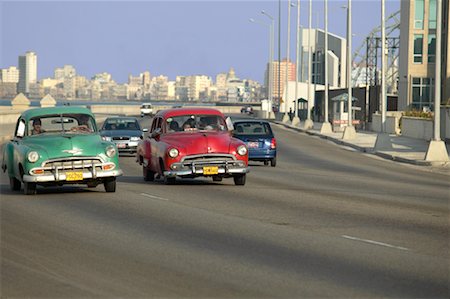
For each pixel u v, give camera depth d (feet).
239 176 97.66
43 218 68.33
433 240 56.95
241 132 139.44
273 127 379.55
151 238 57.52
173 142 96.12
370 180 112.68
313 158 167.12
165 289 41.32
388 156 169.48
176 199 82.74
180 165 94.27
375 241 56.29
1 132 237.86
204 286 41.93
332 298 39.42
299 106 539.29
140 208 75.15
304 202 80.64
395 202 82.28
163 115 100.63
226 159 94.73
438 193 93.86
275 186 98.89
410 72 384.68
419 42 383.65
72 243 55.57
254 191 91.50
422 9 382.22
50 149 85.30
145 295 40.09
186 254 51.11
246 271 45.75
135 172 122.42
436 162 148.77
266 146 137.80
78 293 40.65
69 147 85.56
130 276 44.50
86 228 62.49
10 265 47.91
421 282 43.06
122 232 60.39
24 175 85.10
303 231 60.90
